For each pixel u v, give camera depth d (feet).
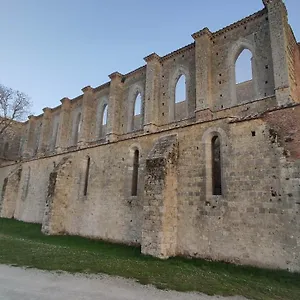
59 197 68.59
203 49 88.28
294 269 31.19
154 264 35.99
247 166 38.32
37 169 90.74
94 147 67.72
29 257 35.76
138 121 119.96
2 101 156.66
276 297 24.14
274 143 36.58
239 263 35.65
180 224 43.29
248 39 81.97
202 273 31.99
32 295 21.15
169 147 46.34
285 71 68.59
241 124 40.73
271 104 69.92
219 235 38.65
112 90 116.06
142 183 53.06
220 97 83.66
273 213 34.45
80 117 133.18
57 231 66.44
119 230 54.24
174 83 98.94
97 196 61.93
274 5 74.74
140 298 22.04
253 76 78.59
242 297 23.68
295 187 33.32
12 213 96.43
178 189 45.24
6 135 166.71
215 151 44.91
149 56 103.91
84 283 25.43
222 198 39.75
